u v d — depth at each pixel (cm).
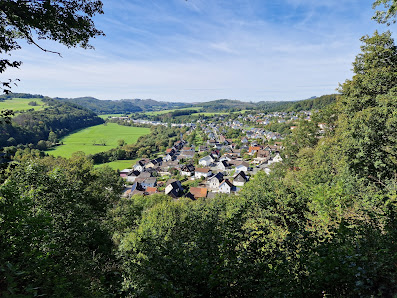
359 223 658
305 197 1150
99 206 2292
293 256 571
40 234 571
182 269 582
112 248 1302
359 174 1521
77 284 615
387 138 1388
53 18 614
